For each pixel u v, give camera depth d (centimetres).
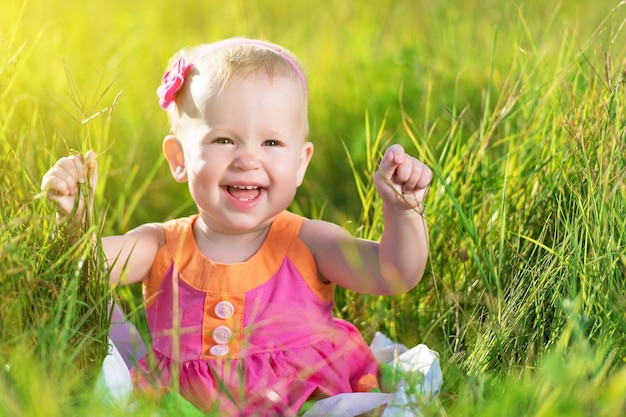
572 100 349
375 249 308
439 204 360
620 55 346
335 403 277
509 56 462
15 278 267
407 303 356
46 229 286
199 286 300
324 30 648
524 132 372
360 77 559
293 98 299
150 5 714
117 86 545
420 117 512
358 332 323
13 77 357
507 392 254
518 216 340
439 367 289
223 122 292
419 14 653
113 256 304
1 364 253
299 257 306
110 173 417
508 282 324
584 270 281
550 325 293
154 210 470
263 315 297
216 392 284
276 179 294
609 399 235
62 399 240
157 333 287
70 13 628
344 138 522
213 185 294
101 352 281
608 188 294
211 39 611
